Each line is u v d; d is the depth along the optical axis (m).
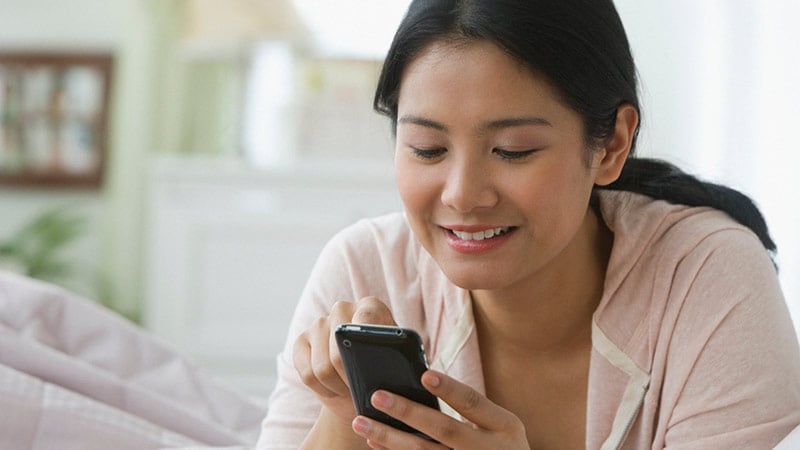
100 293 4.57
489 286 1.15
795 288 2.30
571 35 1.09
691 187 1.33
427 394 1.06
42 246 4.55
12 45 4.73
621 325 1.26
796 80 2.37
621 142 1.21
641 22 3.10
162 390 1.77
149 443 1.53
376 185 4.02
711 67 2.83
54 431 1.47
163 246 4.02
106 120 4.67
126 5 4.66
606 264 1.31
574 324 1.29
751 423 1.16
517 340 1.30
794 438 1.01
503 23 1.06
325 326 1.15
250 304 4.05
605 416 1.28
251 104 4.46
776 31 2.49
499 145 1.09
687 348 1.21
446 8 1.09
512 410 1.34
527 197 1.10
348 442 1.19
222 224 4.02
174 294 4.03
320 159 4.29
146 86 4.50
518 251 1.14
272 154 4.46
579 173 1.14
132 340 1.81
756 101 2.58
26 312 1.75
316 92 4.35
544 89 1.09
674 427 1.21
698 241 1.24
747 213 1.33
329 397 1.16
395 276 1.38
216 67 4.50
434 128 1.10
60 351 1.76
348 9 4.34
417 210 1.15
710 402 1.18
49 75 4.72
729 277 1.21
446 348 1.33
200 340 4.04
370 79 4.34
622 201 1.31
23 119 4.73
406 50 1.11
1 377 1.49
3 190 4.73
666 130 3.06
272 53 4.43
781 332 1.19
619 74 1.15
